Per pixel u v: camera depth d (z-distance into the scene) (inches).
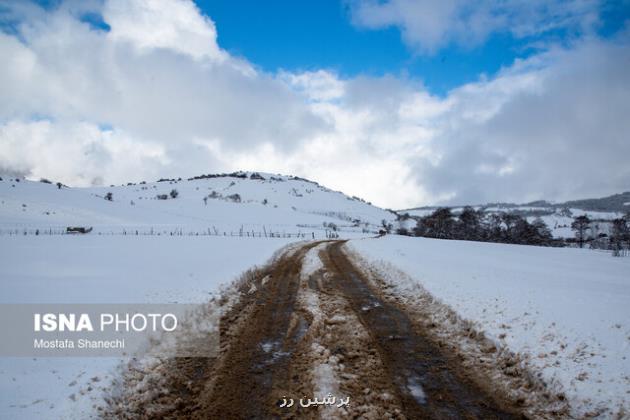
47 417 197.8
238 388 233.0
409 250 995.9
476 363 268.5
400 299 467.8
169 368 261.0
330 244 1373.0
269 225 3764.8
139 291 465.4
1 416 196.2
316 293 503.5
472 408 210.8
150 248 1001.5
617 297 415.5
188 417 203.5
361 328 348.8
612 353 256.4
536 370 242.4
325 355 282.2
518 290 455.5
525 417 201.9
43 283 499.2
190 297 444.5
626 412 192.9
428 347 301.1
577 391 215.3
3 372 247.6
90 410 204.4
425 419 199.5
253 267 704.4
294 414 203.8
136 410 211.0
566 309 361.4
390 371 256.1
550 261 882.8
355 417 200.7
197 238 1492.4
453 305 394.6
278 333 336.2
